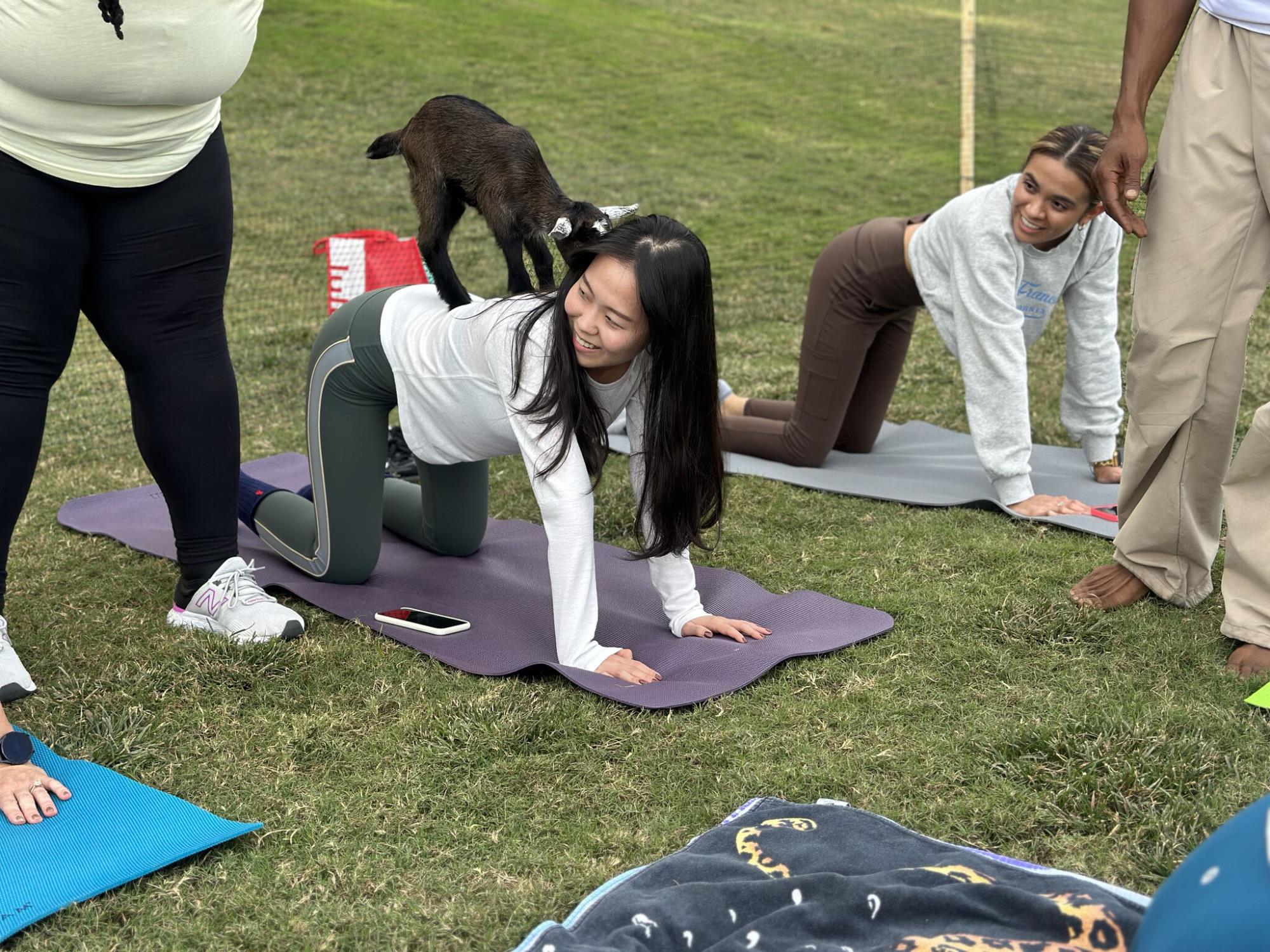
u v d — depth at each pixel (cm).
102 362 648
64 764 260
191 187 309
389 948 207
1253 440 296
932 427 508
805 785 252
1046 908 195
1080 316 425
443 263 333
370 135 1223
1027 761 255
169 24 276
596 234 303
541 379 287
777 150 1217
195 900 220
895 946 190
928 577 359
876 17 1864
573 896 219
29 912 212
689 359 287
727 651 310
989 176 1081
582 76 1497
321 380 337
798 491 440
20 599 359
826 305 439
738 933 194
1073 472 449
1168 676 294
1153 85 307
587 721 278
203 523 334
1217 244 296
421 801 250
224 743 274
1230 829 149
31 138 279
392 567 382
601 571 379
